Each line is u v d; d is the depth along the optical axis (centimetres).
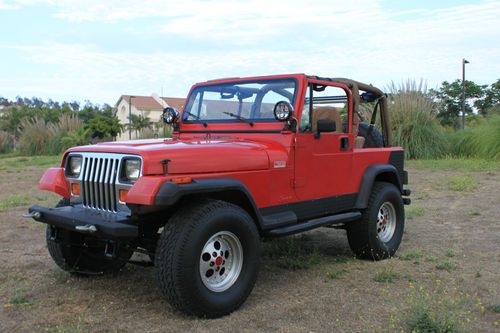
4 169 1560
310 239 654
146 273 500
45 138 2320
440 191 1008
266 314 392
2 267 518
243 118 493
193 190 368
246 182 421
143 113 6406
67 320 380
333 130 470
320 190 495
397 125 1573
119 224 366
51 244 470
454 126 2266
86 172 418
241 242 398
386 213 579
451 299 419
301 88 470
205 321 376
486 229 691
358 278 487
